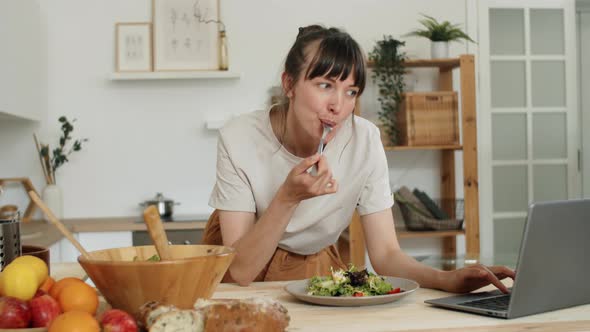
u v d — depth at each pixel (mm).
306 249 1689
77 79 3799
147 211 942
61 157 3664
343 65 1248
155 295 930
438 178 3984
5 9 2926
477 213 3561
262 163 1550
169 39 3756
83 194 3805
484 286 1230
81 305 930
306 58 1297
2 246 1147
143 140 3838
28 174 3742
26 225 3402
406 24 3961
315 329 947
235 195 1541
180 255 1108
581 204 1035
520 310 993
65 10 3785
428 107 3592
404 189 3709
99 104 3812
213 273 971
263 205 1567
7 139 3727
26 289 918
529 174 4082
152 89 3838
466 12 4008
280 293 1274
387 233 1580
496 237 4074
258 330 810
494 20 4047
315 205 1593
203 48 3770
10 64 3016
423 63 3684
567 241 1024
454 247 3840
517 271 971
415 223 3621
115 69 3809
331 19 3928
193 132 3857
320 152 1283
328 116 1287
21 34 3227
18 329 845
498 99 4066
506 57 4051
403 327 950
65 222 3480
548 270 1007
